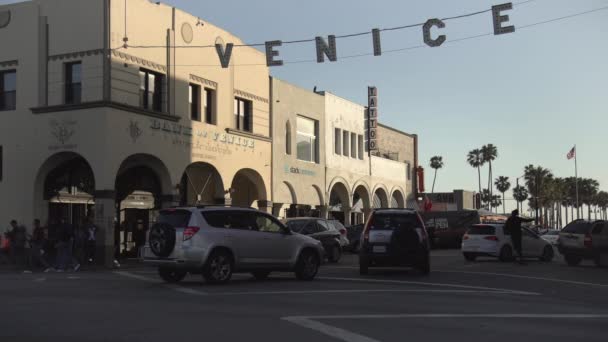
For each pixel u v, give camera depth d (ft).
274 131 116.57
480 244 84.53
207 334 27.40
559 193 388.57
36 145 84.43
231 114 104.63
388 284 51.11
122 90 83.30
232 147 104.32
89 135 80.89
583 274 65.00
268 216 53.52
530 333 28.81
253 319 31.37
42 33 85.05
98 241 79.30
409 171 187.42
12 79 87.97
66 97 84.02
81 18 82.99
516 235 78.89
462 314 34.24
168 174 90.33
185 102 94.02
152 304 36.91
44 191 85.61
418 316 33.19
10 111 86.58
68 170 88.48
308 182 127.85
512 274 62.85
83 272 67.92
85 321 30.66
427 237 61.21
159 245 48.44
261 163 112.16
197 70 96.94
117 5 83.05
